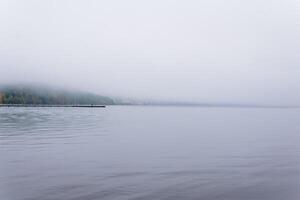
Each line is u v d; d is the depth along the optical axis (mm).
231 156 26109
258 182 17406
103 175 18625
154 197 14531
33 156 24750
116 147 30734
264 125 72062
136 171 19828
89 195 14688
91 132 46875
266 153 28000
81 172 19344
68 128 53719
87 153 26641
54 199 14133
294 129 59062
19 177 17906
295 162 23438
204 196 14828
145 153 27188
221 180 17781
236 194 15195
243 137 42750
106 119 88688
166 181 17391
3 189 15570
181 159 24359
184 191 15547
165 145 33000
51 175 18469
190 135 44719
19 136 39625
